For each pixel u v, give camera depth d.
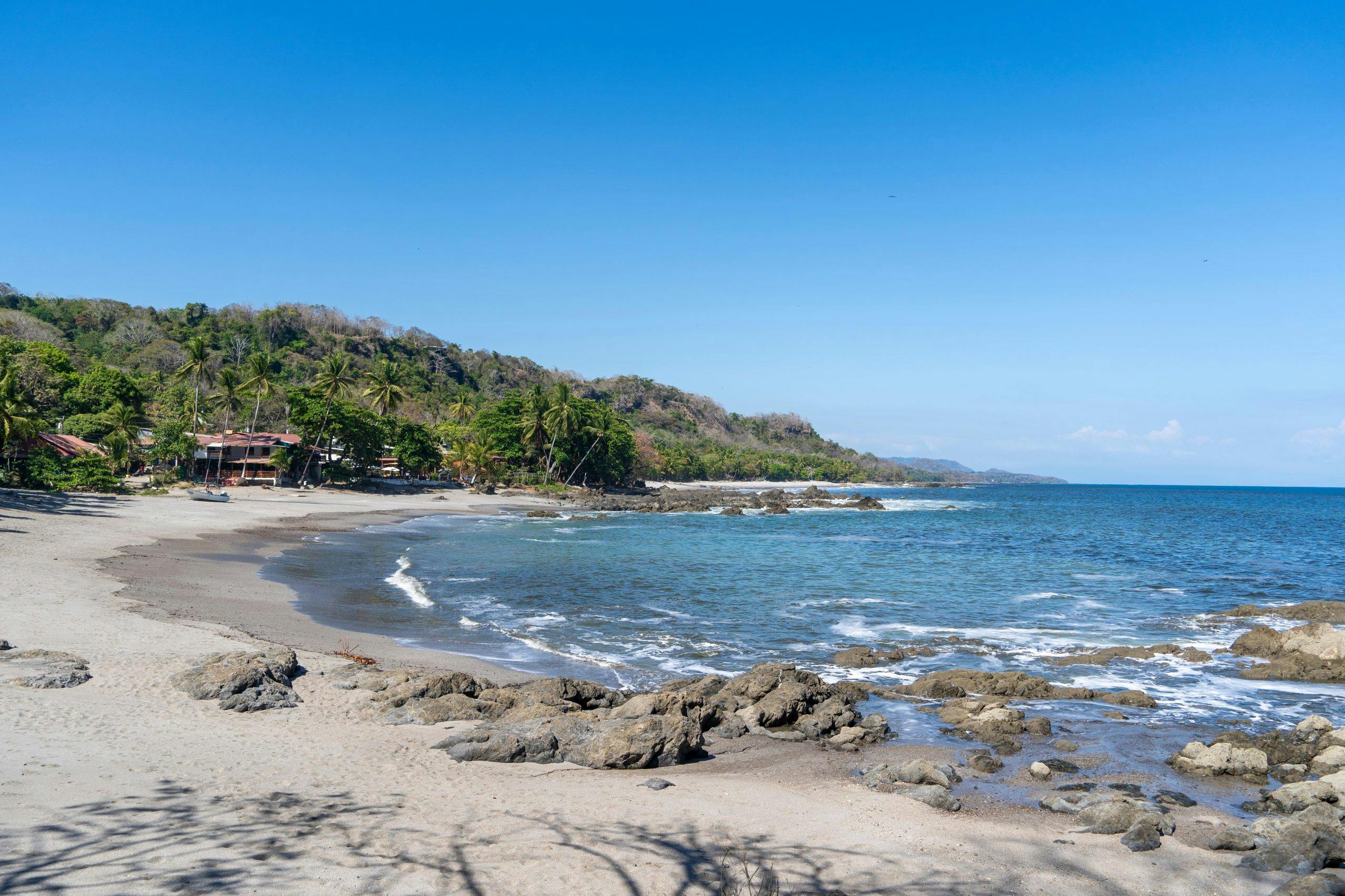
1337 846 8.83
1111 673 19.73
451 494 94.31
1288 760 13.03
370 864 7.52
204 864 7.22
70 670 13.93
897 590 33.59
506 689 15.65
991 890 7.98
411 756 11.67
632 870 7.86
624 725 13.02
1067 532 70.75
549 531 61.34
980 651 22.11
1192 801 11.21
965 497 187.50
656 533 63.16
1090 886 8.18
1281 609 27.22
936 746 14.04
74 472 57.34
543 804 9.80
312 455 86.31
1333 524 86.00
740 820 9.65
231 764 10.42
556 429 113.00
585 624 24.84
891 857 8.74
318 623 22.41
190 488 69.81
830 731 14.86
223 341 161.25
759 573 38.56
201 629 19.03
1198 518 96.38
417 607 26.48
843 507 114.75
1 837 7.41
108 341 142.25
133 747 10.69
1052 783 11.97
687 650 21.81
